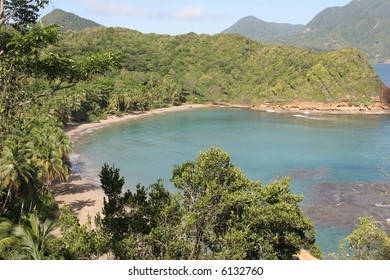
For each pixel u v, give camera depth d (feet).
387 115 586.45
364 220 93.35
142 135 408.05
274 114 597.11
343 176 262.06
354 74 655.35
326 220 181.16
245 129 460.96
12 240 68.18
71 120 453.99
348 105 619.67
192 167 94.53
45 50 54.39
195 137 406.21
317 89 645.10
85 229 74.02
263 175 270.46
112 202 83.92
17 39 49.49
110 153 323.98
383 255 85.20
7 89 56.03
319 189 231.50
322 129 462.60
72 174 253.85
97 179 246.27
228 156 90.12
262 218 85.15
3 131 59.82
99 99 496.23
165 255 76.79
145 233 79.87
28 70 56.39
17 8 56.75
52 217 163.22
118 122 482.28
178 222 80.69
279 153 338.13
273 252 87.61
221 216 90.84
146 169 278.26
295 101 643.86
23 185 142.20
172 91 649.20
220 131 444.96
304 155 330.34
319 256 102.42
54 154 188.34
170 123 492.95
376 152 339.16
